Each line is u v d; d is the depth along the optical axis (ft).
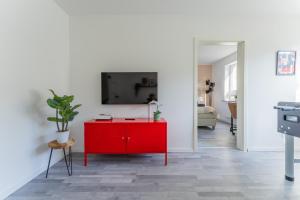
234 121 20.48
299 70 11.53
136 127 9.59
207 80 27.81
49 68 9.41
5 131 6.72
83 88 11.49
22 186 7.35
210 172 8.53
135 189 7.04
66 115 8.29
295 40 11.50
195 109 11.50
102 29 11.41
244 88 11.51
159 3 10.01
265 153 11.18
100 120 10.21
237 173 8.42
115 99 11.25
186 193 6.74
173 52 11.45
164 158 10.41
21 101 7.49
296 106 7.50
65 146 7.99
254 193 6.73
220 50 19.72
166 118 11.55
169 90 11.50
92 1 9.77
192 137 11.57
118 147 9.61
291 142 7.66
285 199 6.36
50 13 9.48
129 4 10.11
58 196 6.58
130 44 11.42
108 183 7.53
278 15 11.41
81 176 8.21
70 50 11.42
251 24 11.46
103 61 11.45
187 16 11.41
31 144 8.06
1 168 6.53
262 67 11.51
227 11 10.94
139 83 11.19
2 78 6.59
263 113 11.59
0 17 6.47
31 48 8.07
